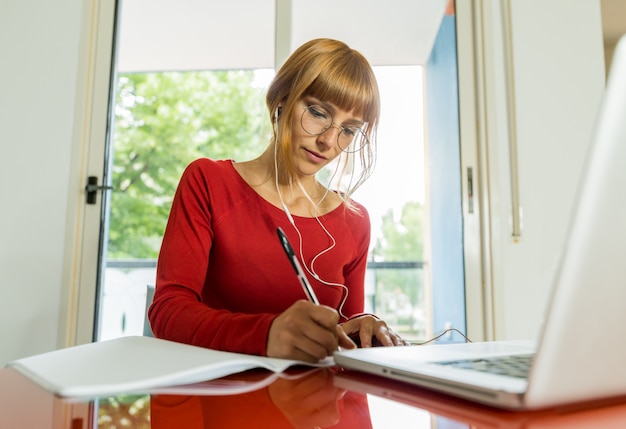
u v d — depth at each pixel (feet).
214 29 6.40
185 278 2.57
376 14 6.36
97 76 6.10
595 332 0.96
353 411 1.15
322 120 3.05
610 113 0.84
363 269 3.52
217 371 1.46
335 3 6.33
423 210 6.33
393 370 1.45
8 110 5.92
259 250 3.01
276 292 3.03
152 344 1.86
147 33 6.35
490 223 6.02
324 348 1.84
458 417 1.09
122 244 6.08
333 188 3.59
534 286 5.95
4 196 5.78
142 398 1.24
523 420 1.05
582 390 1.02
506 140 6.15
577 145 6.17
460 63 6.33
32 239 5.73
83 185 5.91
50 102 5.96
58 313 5.64
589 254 0.89
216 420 1.05
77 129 5.93
